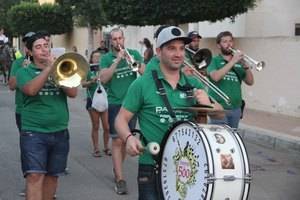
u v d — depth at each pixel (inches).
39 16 1298.0
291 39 549.0
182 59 163.0
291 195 286.2
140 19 602.5
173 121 160.7
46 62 207.0
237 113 285.6
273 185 307.0
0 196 276.2
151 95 162.4
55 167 210.8
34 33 210.7
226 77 280.2
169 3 568.4
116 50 287.4
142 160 163.9
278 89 568.4
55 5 1291.8
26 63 220.7
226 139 142.8
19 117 284.0
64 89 208.4
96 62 374.0
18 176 317.7
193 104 163.3
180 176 147.6
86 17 947.3
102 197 275.6
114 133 279.6
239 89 285.4
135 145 155.3
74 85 201.9
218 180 138.2
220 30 762.8
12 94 816.3
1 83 1010.7
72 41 1315.2
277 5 739.4
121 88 281.6
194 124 145.0
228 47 285.6
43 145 205.8
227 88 280.1
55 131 208.2
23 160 205.8
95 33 1093.8
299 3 737.0
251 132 455.2
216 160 138.5
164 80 163.3
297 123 502.3
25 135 205.8
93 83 322.0
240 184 140.9
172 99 162.6
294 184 309.3
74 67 203.2
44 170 205.8
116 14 617.0
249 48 602.2
